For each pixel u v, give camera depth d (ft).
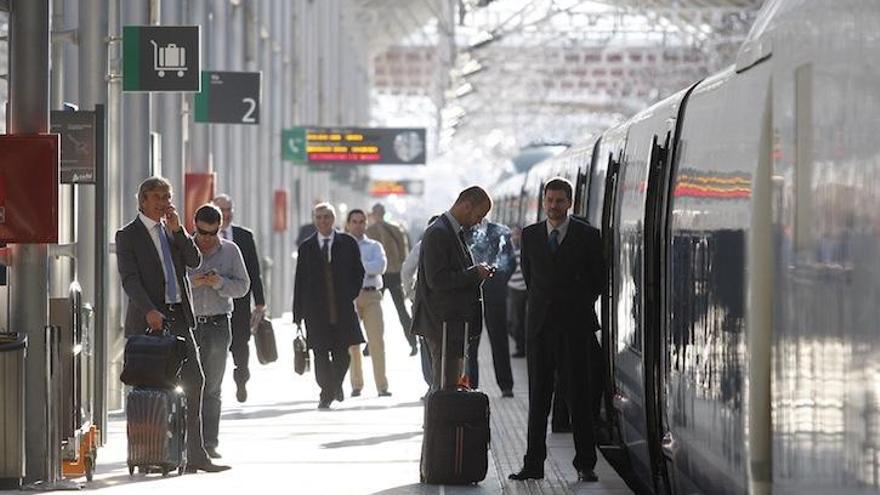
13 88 110.83
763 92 69.36
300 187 448.65
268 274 342.44
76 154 126.31
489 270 114.62
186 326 116.78
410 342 231.30
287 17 403.34
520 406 168.96
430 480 114.11
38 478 111.34
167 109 214.07
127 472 119.14
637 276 110.11
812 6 59.88
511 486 113.29
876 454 50.96
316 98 489.26
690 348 85.87
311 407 171.42
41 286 111.55
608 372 127.65
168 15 221.87
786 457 61.82
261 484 113.91
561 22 635.66
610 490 110.73
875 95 51.37
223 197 147.23
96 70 154.71
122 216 166.50
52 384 111.75
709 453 79.25
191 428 119.34
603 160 144.25
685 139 92.63
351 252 168.25
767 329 68.08
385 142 400.67
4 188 107.65
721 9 567.59
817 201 57.77
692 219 86.84
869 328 51.75
